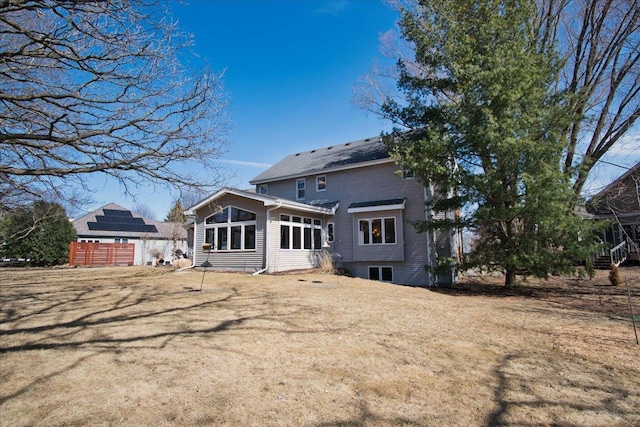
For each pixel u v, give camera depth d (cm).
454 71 1267
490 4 1280
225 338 554
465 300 1032
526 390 380
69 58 414
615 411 335
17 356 466
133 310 754
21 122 469
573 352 512
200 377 405
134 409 328
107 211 3484
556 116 1165
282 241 1581
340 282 1288
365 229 1756
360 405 342
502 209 1151
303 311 759
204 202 1705
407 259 1641
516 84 1134
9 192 640
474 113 1186
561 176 1087
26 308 779
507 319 743
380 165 1789
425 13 1412
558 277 1658
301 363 455
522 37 1263
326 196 1947
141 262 3195
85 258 2503
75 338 548
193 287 1100
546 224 1137
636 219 1902
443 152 1259
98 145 491
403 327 648
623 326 679
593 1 1466
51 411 321
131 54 456
